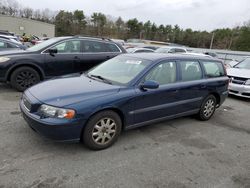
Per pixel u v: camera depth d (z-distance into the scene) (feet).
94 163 11.16
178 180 10.48
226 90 19.89
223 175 11.17
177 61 15.96
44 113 11.09
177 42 300.81
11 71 21.08
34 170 10.21
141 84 13.60
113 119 12.51
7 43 30.01
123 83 13.50
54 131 10.84
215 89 18.48
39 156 11.29
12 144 12.12
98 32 270.46
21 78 21.50
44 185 9.37
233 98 28.27
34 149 11.84
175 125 16.97
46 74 22.47
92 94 12.02
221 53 106.73
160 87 14.44
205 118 18.51
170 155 12.56
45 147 12.11
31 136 13.07
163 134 15.17
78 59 23.67
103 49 25.36
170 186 10.02
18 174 9.86
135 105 13.25
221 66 19.85
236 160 12.70
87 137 11.76
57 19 262.47
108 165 11.10
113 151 12.41
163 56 15.61
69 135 11.17
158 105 14.48
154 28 312.29
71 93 11.86
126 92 12.87
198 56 18.11
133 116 13.35
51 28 183.11
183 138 14.85
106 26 278.05
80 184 9.62
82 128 11.51
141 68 14.24
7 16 155.74
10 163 10.54
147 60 14.89
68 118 10.94
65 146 12.36
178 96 15.60
